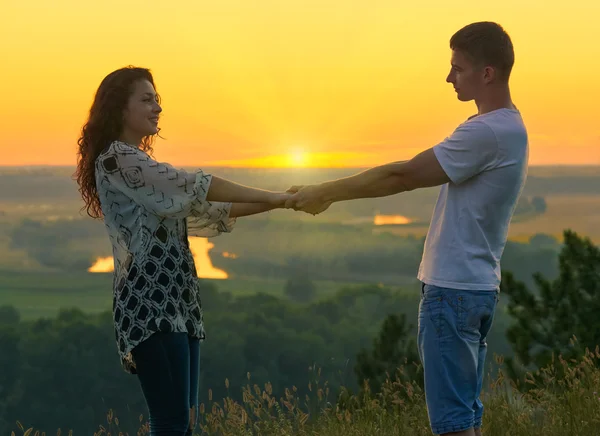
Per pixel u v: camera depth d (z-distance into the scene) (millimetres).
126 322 2947
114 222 3037
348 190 3193
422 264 3113
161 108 3223
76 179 3234
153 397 2959
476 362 3018
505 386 4578
